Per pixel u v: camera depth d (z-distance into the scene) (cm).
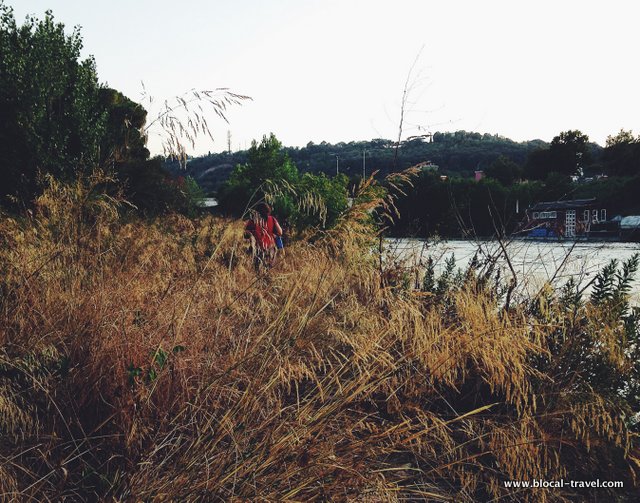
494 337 308
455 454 298
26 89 1523
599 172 8688
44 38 1741
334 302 344
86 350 313
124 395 268
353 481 245
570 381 339
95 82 1728
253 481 222
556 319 376
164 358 289
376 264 432
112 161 466
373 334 310
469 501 275
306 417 256
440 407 357
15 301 355
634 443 334
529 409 297
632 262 395
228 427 241
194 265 526
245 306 358
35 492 216
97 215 471
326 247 402
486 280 431
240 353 298
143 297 399
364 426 287
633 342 365
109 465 254
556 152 8569
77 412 276
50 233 446
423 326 322
